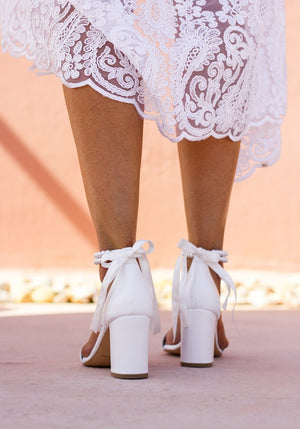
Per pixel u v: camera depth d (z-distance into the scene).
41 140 4.44
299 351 1.61
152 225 4.37
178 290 1.30
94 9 1.13
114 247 1.19
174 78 1.20
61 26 1.18
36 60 1.32
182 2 1.21
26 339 1.84
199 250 1.29
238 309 3.18
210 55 1.22
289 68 4.49
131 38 1.13
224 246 4.38
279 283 3.98
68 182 4.40
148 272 1.17
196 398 1.00
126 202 1.17
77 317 2.61
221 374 1.24
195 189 1.34
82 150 1.18
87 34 1.15
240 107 1.29
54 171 4.41
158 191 4.39
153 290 1.19
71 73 1.16
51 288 3.83
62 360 1.42
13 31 1.47
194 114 1.22
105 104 1.15
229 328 2.21
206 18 1.22
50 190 4.40
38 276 4.34
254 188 4.39
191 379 1.17
